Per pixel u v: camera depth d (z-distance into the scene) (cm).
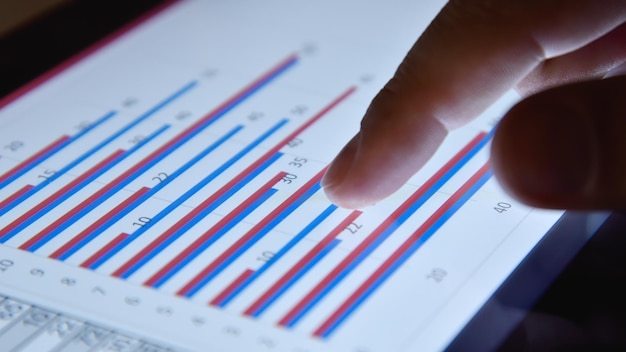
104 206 26
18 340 23
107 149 27
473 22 25
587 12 26
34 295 23
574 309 23
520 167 22
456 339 22
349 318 23
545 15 26
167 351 22
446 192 26
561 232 25
